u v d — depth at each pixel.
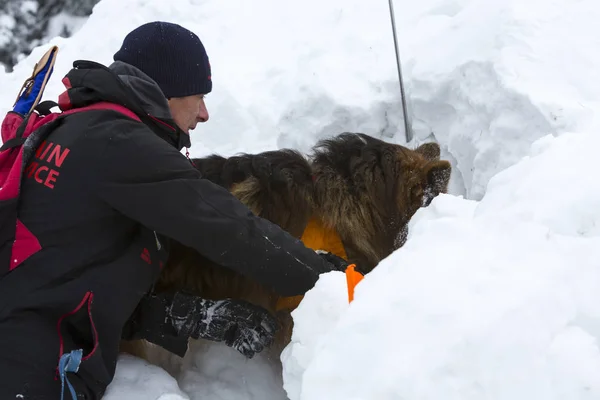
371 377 1.39
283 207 2.63
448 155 3.81
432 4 4.64
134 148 1.98
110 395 2.12
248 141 4.45
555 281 1.39
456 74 3.80
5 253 1.94
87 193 1.97
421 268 1.56
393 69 4.19
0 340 1.86
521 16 3.80
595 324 1.32
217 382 2.49
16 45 9.34
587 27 3.74
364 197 2.69
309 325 1.80
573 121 3.18
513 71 3.53
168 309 2.32
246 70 4.93
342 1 5.21
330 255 2.45
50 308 1.92
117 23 5.87
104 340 2.00
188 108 2.44
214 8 5.62
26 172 2.02
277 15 5.37
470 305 1.40
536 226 1.54
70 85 2.13
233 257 2.11
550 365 1.27
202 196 2.04
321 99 4.14
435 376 1.33
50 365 1.88
